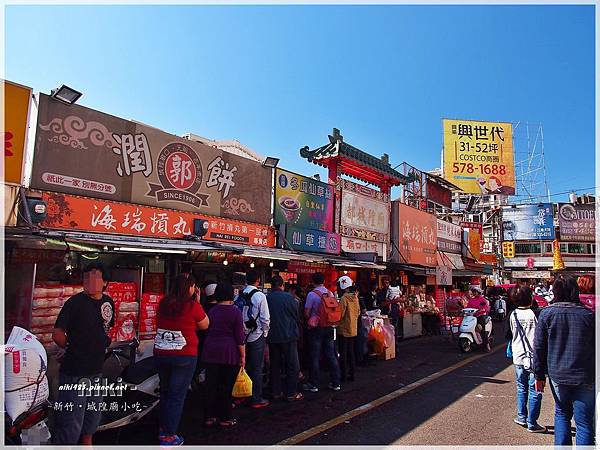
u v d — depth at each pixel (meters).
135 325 5.80
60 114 7.00
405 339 13.80
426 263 18.28
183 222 8.77
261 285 10.02
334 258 11.52
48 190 6.81
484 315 11.92
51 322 5.20
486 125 33.81
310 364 7.18
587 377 3.92
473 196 34.75
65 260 6.35
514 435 5.19
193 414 5.79
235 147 14.12
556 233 37.34
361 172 15.07
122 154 7.83
